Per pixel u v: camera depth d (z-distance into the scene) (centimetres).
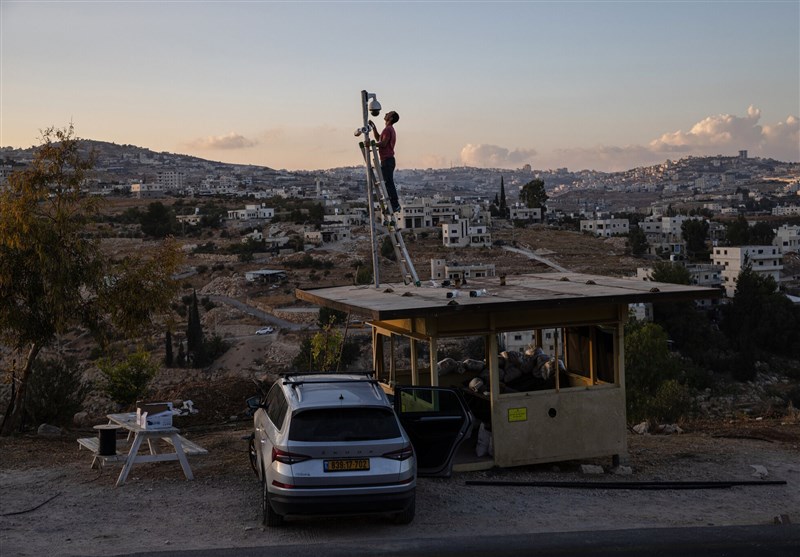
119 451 1312
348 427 820
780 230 16412
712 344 8356
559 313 1158
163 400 1992
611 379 1205
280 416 868
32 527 867
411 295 1195
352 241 15675
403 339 5728
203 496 1009
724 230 18625
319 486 791
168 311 1783
